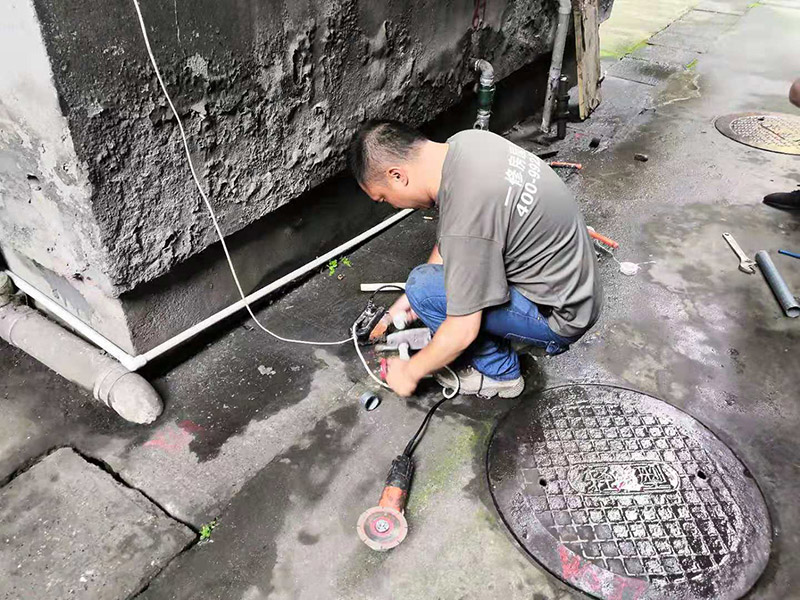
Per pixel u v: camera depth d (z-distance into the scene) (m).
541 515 1.71
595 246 2.92
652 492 1.77
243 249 2.32
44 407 2.05
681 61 5.51
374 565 1.59
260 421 2.01
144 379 2.04
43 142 1.58
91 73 1.49
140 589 1.52
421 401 2.09
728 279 2.76
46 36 1.37
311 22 2.06
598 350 2.34
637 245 3.00
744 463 1.88
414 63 2.73
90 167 1.59
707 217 3.24
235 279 2.32
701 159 3.86
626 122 4.38
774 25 6.47
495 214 1.47
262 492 1.77
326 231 2.73
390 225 3.12
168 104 1.71
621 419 2.02
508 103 4.06
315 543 1.64
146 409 1.96
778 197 3.28
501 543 1.65
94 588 1.51
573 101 4.68
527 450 1.90
